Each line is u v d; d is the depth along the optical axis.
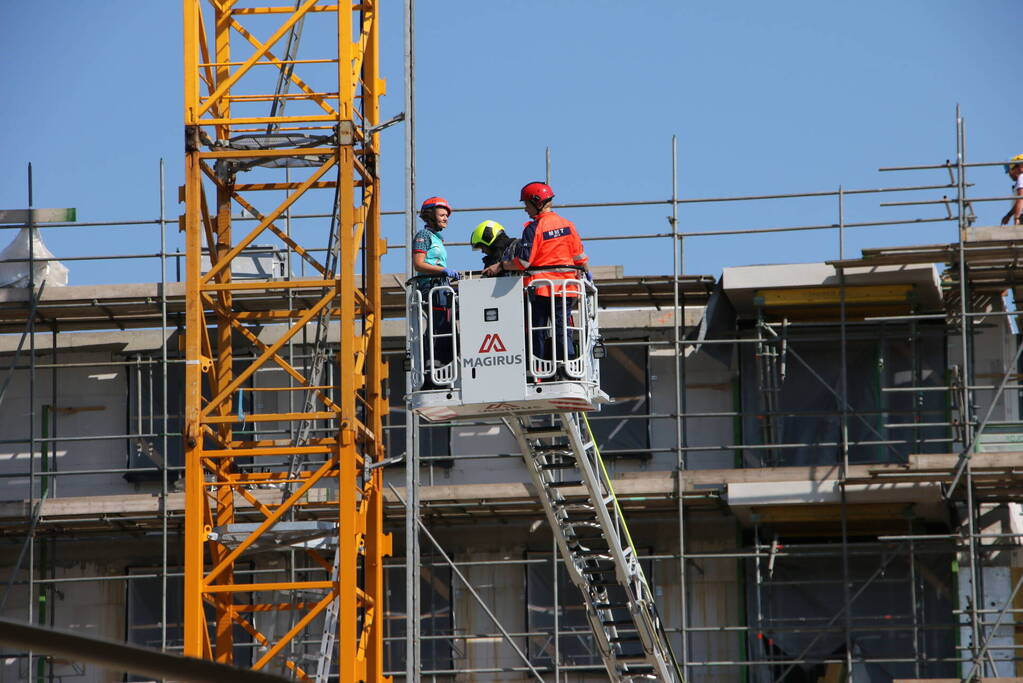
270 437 59.00
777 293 55.59
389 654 57.59
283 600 58.19
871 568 55.88
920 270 53.84
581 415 43.19
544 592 57.34
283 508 46.12
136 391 60.00
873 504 53.94
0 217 57.56
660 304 58.47
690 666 54.72
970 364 56.19
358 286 61.78
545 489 43.53
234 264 58.12
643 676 48.47
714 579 56.53
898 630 55.06
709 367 57.75
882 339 56.69
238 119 47.53
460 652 57.03
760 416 55.28
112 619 58.53
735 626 55.56
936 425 51.31
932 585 55.22
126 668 8.25
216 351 59.69
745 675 55.56
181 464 59.41
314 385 52.06
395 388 59.62
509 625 57.19
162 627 53.53
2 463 59.69
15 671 57.28
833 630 52.97
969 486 50.12
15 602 58.59
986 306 58.72
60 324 60.22
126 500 54.97
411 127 49.69
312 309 46.88
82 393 60.09
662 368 58.12
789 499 52.53
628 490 53.72
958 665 54.28
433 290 35.88
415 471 50.22
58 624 58.44
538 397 35.03
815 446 54.19
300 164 50.34
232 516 49.91
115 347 60.12
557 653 53.47
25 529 56.16
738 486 52.88
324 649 47.00
